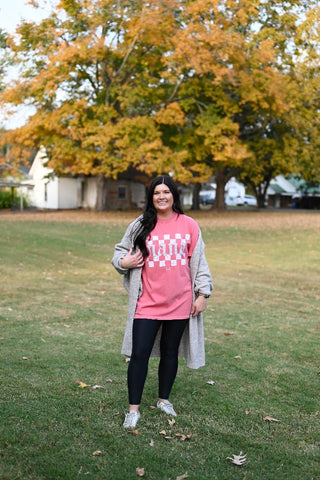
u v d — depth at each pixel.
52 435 3.48
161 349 3.90
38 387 4.43
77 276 11.29
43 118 30.06
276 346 6.03
